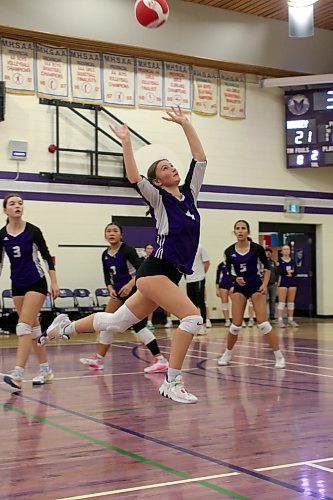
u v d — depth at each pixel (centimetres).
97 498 302
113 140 1441
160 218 466
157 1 689
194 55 1519
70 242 1391
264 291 750
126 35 1440
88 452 388
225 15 1552
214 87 1569
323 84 1617
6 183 1333
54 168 1378
